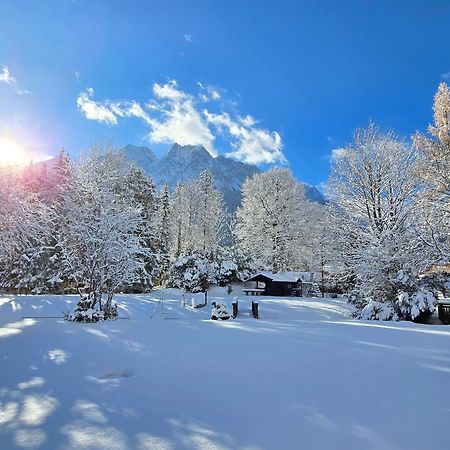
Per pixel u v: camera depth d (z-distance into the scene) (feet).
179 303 67.21
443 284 55.72
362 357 19.35
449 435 10.36
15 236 50.24
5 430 11.07
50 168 90.48
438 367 17.24
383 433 10.53
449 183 59.41
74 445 10.02
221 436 10.46
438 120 74.59
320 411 12.18
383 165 64.13
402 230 57.31
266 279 101.60
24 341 24.70
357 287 60.90
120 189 78.07
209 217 139.23
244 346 22.48
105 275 44.55
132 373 17.26
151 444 10.02
